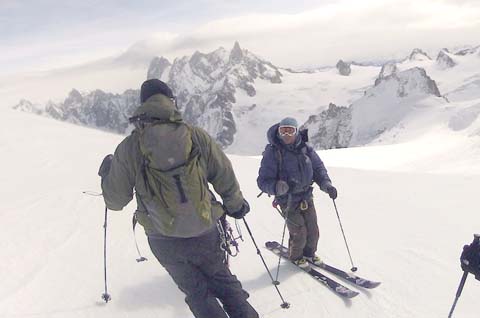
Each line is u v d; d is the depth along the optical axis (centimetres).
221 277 434
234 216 441
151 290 582
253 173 1483
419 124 16875
